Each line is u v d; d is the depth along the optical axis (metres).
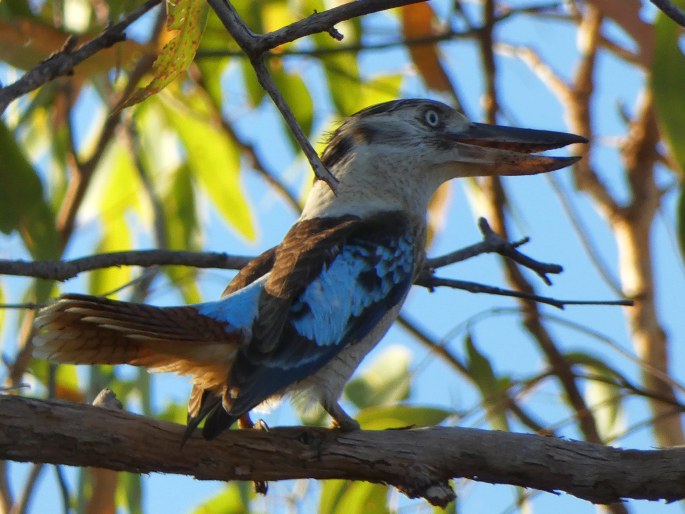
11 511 10.63
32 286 11.03
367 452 7.41
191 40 6.31
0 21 9.98
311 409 8.06
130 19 7.86
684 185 9.93
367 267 8.48
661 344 12.30
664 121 9.88
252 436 7.38
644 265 12.57
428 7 12.26
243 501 10.36
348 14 6.22
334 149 9.70
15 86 7.52
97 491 10.38
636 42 11.11
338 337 8.06
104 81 11.98
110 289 12.58
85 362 7.31
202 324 7.34
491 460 7.38
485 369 10.10
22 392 10.73
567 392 11.16
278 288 7.92
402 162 9.48
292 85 12.41
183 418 11.38
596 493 7.35
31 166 9.66
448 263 9.09
